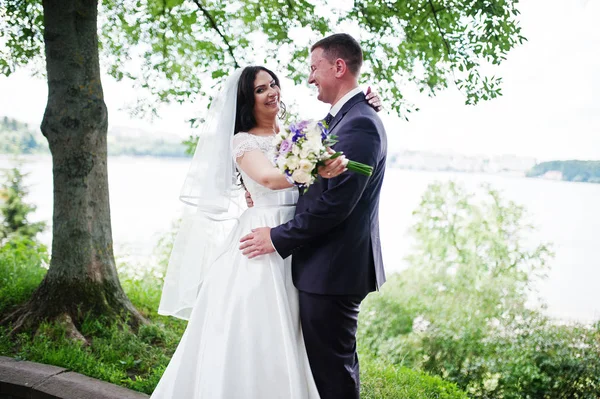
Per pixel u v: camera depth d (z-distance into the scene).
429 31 4.57
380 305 5.92
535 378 4.35
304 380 2.23
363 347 4.93
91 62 3.74
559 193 8.22
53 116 3.70
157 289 5.15
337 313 2.26
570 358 4.37
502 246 6.12
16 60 4.95
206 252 2.70
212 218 2.54
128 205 11.37
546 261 5.91
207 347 2.31
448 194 6.54
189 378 2.38
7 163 9.14
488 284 5.80
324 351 2.27
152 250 6.52
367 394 3.15
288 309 2.27
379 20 4.61
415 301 5.91
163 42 4.91
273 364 2.22
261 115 2.52
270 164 2.37
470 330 5.05
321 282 2.23
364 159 2.17
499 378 4.47
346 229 2.27
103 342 3.43
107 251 3.92
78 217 3.76
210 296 2.42
